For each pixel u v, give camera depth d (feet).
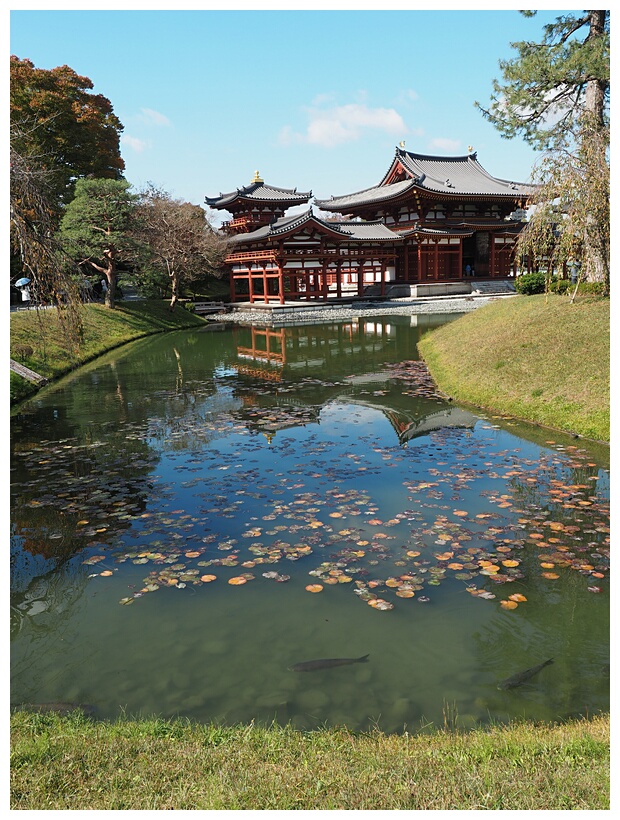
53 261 33.40
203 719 15.16
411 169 177.58
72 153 133.80
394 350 81.25
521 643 18.13
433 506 28.22
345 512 27.76
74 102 131.54
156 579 22.54
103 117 148.15
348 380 61.52
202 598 21.15
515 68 76.43
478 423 43.01
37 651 18.61
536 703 15.47
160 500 30.42
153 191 137.69
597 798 10.75
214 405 52.70
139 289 132.16
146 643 18.79
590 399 41.32
